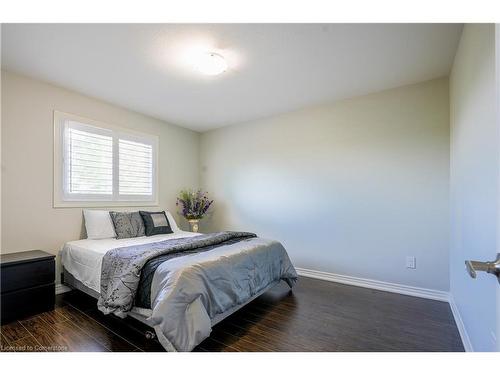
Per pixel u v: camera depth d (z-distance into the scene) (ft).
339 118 10.61
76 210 9.64
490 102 4.00
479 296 4.67
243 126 13.62
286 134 12.10
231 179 14.08
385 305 8.09
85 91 9.59
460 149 6.45
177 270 5.58
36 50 6.86
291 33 6.23
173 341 5.00
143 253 6.75
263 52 7.09
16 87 8.16
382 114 9.63
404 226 9.16
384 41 6.55
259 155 13.01
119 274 6.41
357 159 10.14
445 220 8.45
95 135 10.28
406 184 9.12
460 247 6.49
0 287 6.59
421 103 8.89
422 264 8.83
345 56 7.29
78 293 8.96
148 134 12.50
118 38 6.37
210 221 14.88
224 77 8.59
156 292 5.58
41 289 7.33
